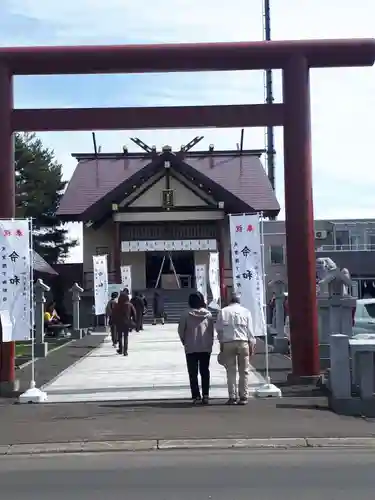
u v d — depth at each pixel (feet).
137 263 153.38
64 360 67.41
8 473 26.35
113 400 42.22
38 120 48.03
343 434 32.12
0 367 46.60
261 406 39.27
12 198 47.88
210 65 48.11
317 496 22.25
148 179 145.69
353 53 48.16
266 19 139.13
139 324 107.45
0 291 43.98
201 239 146.82
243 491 23.00
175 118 48.32
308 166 48.24
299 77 48.16
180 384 48.70
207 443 30.78
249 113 48.37
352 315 55.11
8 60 47.75
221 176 167.53
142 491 23.27
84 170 171.42
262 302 44.32
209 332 40.29
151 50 47.44
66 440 31.65
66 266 167.43
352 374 38.73
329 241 161.68
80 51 47.52
